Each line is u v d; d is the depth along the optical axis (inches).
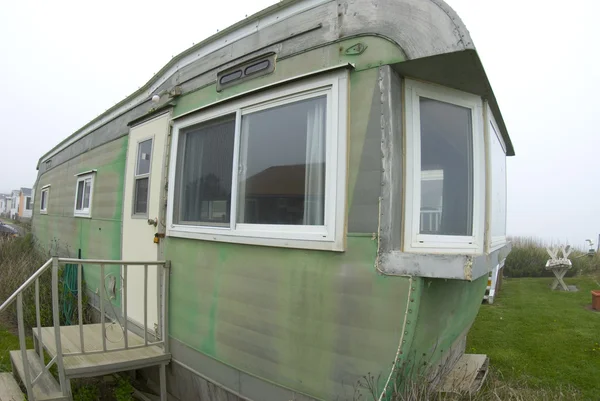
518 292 360.5
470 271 80.3
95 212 227.0
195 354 133.8
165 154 157.8
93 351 139.7
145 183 173.9
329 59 104.0
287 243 105.8
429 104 101.7
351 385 93.4
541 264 461.1
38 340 153.3
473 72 95.4
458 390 107.7
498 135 140.6
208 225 134.2
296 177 108.7
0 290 269.7
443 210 102.1
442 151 103.0
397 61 93.7
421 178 99.0
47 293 248.5
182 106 152.2
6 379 152.1
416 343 90.7
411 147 97.4
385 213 91.3
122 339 159.2
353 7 101.4
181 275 143.3
